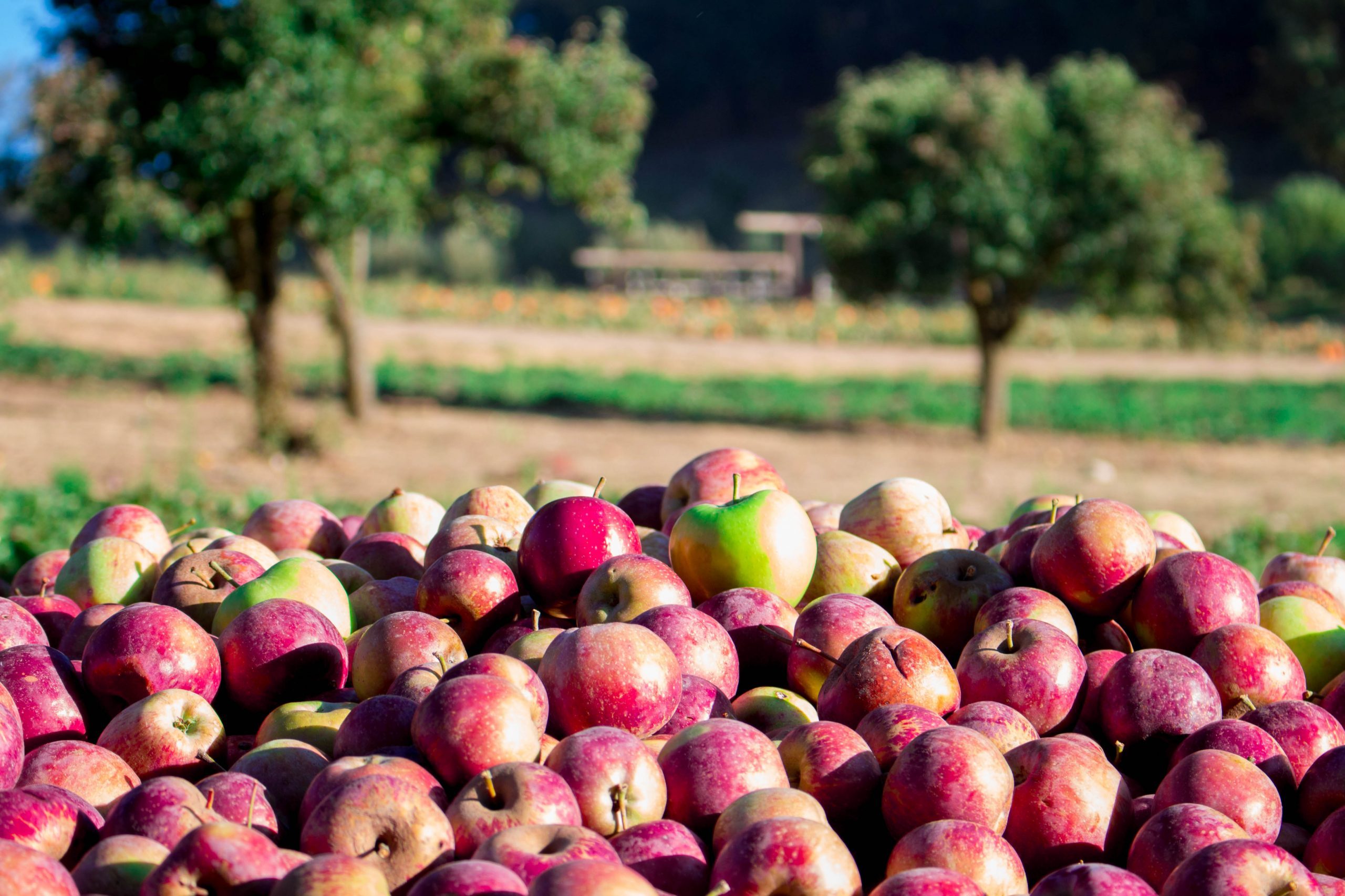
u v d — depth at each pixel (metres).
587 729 2.39
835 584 3.40
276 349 15.79
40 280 33.28
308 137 12.89
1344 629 3.22
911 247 17.69
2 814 2.10
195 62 12.88
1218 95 79.88
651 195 85.31
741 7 99.38
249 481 14.09
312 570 3.12
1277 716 2.66
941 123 17.39
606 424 20.28
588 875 1.87
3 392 20.67
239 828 2.00
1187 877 2.08
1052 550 3.07
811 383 26.67
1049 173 17.33
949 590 3.15
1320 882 2.14
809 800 2.24
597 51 17.12
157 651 2.64
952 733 2.36
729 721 2.46
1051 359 33.69
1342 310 47.41
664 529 3.78
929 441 19.62
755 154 93.19
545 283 54.41
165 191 13.30
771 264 52.88
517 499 3.78
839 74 95.81
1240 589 2.97
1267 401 24.81
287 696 2.79
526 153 16.77
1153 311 18.92
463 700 2.33
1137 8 82.69
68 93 13.38
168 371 23.69
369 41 13.55
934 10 92.75
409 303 37.38
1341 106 64.06
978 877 2.13
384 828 2.04
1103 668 2.84
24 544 6.34
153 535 4.02
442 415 20.41
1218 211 18.23
